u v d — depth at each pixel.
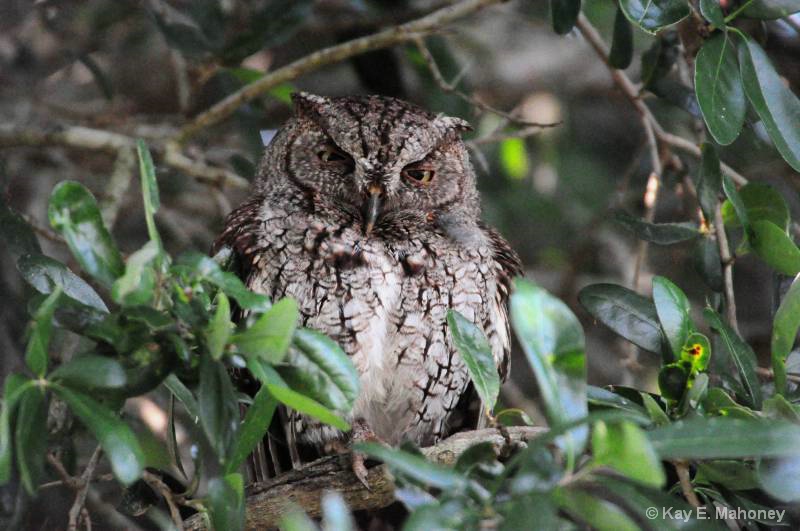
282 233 10.65
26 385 6.39
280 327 6.65
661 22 9.15
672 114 14.66
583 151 16.36
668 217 14.90
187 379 7.13
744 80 9.10
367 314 10.47
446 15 12.12
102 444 6.38
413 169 11.35
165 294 6.75
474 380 7.87
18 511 9.31
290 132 11.74
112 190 12.11
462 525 5.85
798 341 9.38
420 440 11.22
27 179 13.93
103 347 6.95
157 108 15.91
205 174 12.59
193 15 12.36
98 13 13.39
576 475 5.82
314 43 14.63
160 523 8.45
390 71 14.17
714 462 7.57
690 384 7.84
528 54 16.70
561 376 6.23
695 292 14.73
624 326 9.36
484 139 12.52
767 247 9.31
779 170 13.07
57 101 15.59
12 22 13.39
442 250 10.80
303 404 6.86
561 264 15.53
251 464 11.23
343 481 9.08
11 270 10.34
